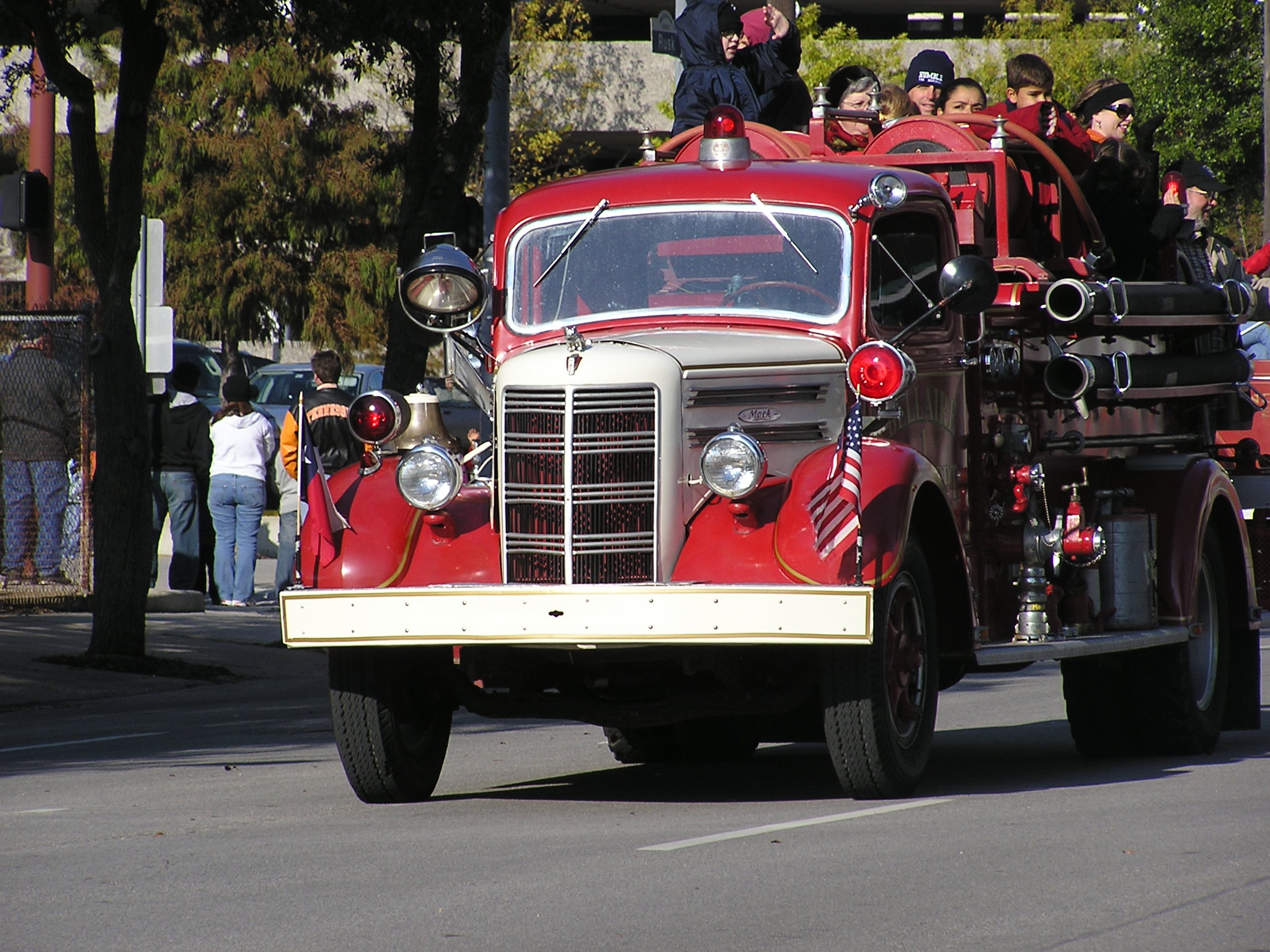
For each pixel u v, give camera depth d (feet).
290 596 76.23
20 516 180.24
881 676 75.20
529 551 76.74
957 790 83.25
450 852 67.26
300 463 78.89
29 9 140.97
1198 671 102.17
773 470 77.92
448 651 81.82
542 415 76.69
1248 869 62.59
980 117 95.20
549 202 87.76
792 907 56.80
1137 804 77.82
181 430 191.83
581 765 97.30
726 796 83.56
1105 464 100.32
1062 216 98.58
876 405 80.12
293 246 390.21
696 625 72.33
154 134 374.02
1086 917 55.31
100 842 71.92
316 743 108.17
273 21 155.84
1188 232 108.27
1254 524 113.91
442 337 87.51
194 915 56.75
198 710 127.65
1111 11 452.35
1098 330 94.48
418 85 158.30
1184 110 389.19
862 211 83.41
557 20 452.35
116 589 147.64
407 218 159.33
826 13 550.77
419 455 77.46
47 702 132.05
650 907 56.90
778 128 125.18
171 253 380.99
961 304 80.23
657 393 75.87
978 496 88.63
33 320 180.75
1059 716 117.80
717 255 84.89
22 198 171.22
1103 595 95.96
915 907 56.70
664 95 461.37
